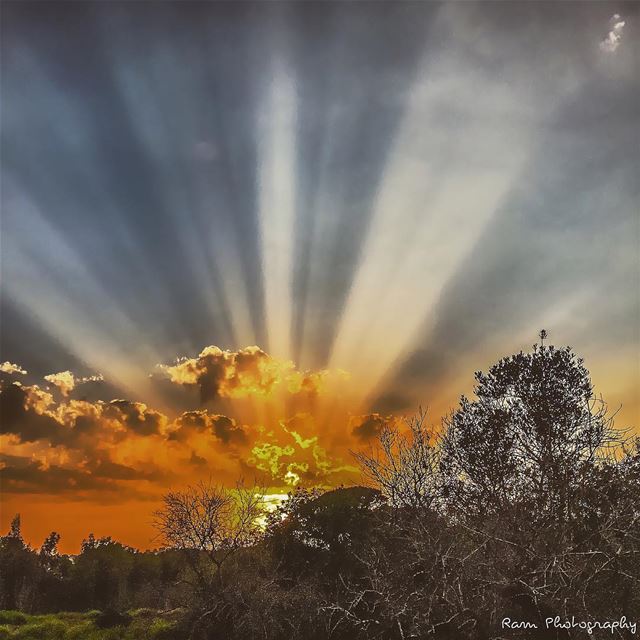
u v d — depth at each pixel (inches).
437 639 671.8
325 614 810.8
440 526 750.5
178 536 968.3
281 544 967.0
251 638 849.5
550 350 840.3
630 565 665.0
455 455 824.3
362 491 1017.5
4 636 960.3
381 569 782.5
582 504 719.1
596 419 798.5
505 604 646.5
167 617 990.4
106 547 2300.7
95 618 1038.4
